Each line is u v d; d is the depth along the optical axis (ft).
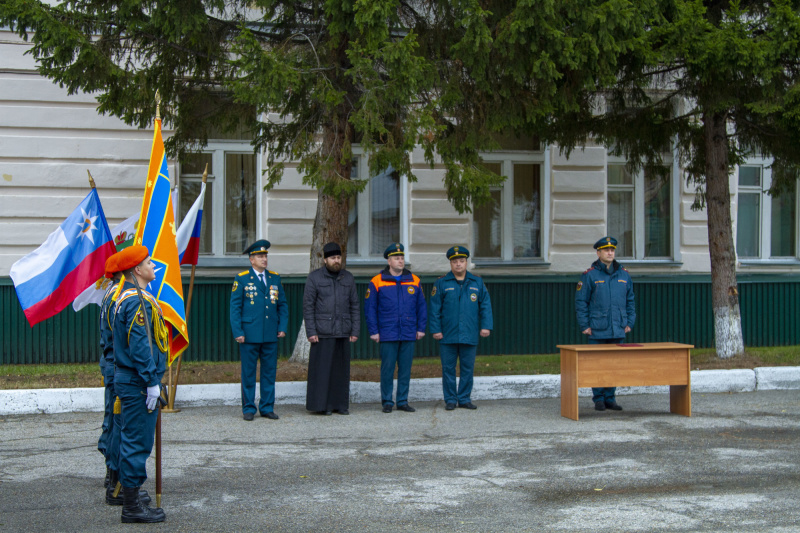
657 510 17.17
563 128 36.91
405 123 28.40
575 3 27.61
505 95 29.04
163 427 26.00
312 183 28.48
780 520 16.43
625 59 32.09
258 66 26.45
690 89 33.88
